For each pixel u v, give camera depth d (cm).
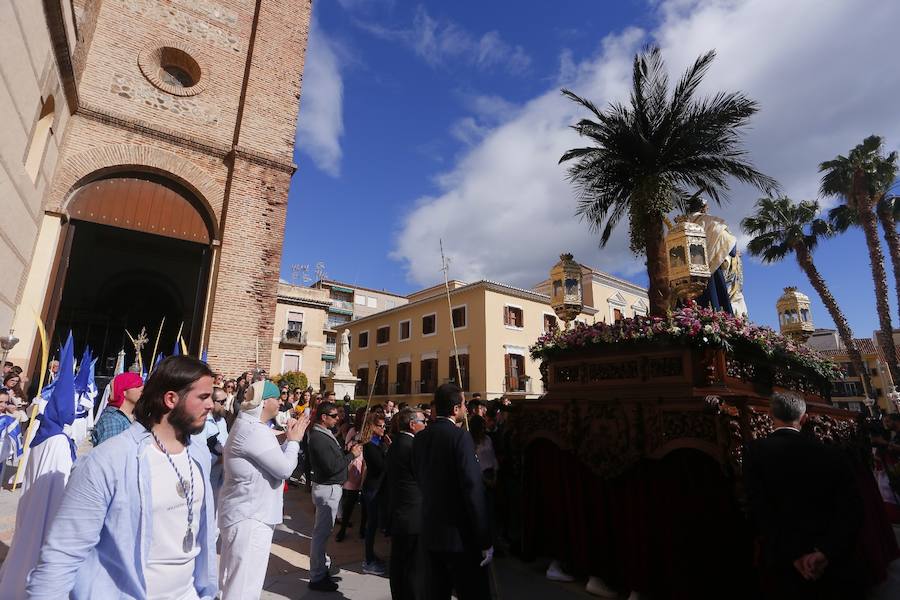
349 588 450
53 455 358
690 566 359
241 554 305
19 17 664
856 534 262
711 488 362
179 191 1148
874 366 4000
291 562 512
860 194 2034
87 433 900
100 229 1720
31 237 873
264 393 341
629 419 412
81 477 177
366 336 3794
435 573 313
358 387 3700
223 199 1181
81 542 169
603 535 429
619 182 602
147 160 1089
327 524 450
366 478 520
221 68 1247
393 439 422
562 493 479
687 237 470
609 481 429
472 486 302
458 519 307
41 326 407
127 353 1923
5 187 705
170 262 1931
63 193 978
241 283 1143
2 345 725
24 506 344
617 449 414
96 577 174
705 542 356
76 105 1002
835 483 277
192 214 1155
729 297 589
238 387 897
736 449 331
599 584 423
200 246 1215
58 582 161
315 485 458
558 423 483
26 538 333
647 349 430
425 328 3259
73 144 1005
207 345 1078
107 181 1060
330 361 4591
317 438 467
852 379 4031
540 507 507
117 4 1114
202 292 1147
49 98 852
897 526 714
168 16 1185
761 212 2266
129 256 1855
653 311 541
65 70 891
